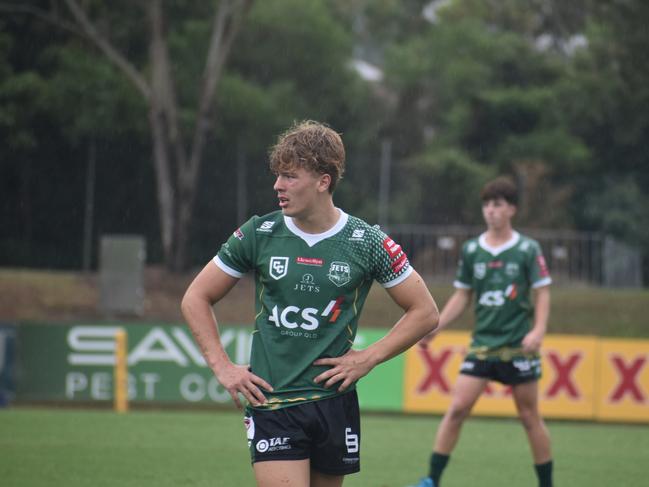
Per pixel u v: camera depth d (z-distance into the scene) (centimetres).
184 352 5100
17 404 5359
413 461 3238
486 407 4753
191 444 3469
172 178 9356
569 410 4747
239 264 1486
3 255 9450
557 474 3022
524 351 2567
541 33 12506
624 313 7800
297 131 1447
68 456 3130
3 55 8688
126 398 4909
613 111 10081
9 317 7412
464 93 10925
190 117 9288
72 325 5122
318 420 1441
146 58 9281
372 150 10869
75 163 9606
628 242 10719
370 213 10369
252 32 10181
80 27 8762
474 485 2802
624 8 9156
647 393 4731
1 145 9056
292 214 1430
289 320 1446
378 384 4847
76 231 9681
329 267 1441
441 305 7706
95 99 8694
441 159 10181
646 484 2859
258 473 1444
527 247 2594
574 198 10831
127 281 7456
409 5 12588
